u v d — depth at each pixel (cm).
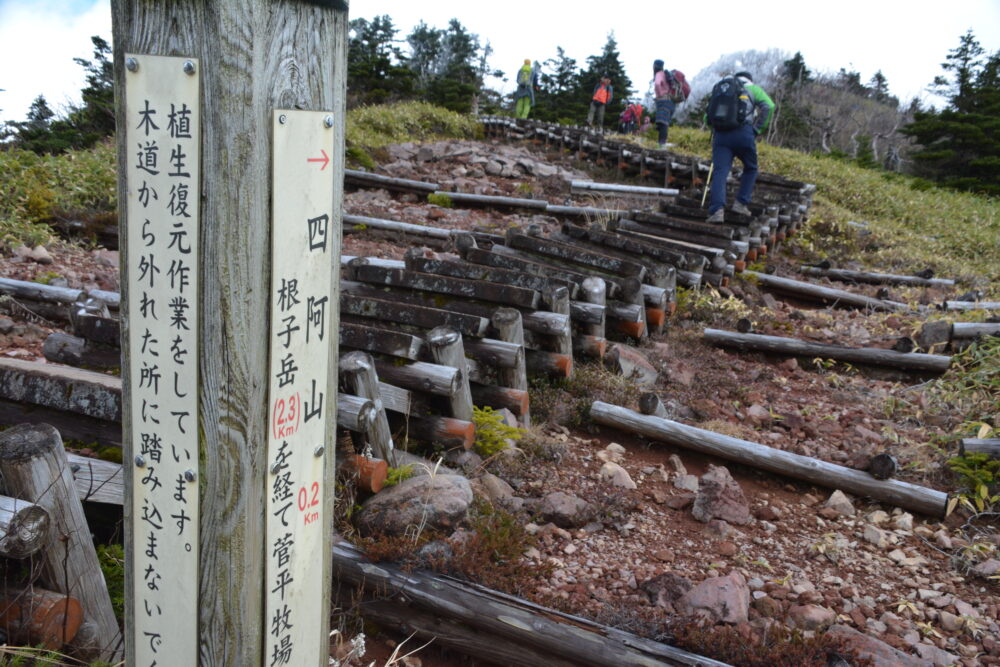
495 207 1188
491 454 414
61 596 218
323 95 168
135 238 162
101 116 1438
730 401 544
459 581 290
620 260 644
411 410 395
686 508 403
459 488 340
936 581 353
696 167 1509
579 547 355
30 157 909
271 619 184
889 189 1731
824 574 353
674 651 265
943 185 2733
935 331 627
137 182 159
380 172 1409
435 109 2048
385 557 296
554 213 1148
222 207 153
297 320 172
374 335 402
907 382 596
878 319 754
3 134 1366
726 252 831
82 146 1355
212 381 163
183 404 167
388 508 321
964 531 394
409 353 393
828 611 311
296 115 160
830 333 705
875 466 417
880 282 966
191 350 163
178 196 155
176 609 180
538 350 511
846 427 514
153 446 173
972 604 334
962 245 1320
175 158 154
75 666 222
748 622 302
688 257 754
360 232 941
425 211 1103
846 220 1327
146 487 176
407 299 534
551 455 434
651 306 648
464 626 282
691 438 455
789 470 434
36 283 549
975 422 482
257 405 167
